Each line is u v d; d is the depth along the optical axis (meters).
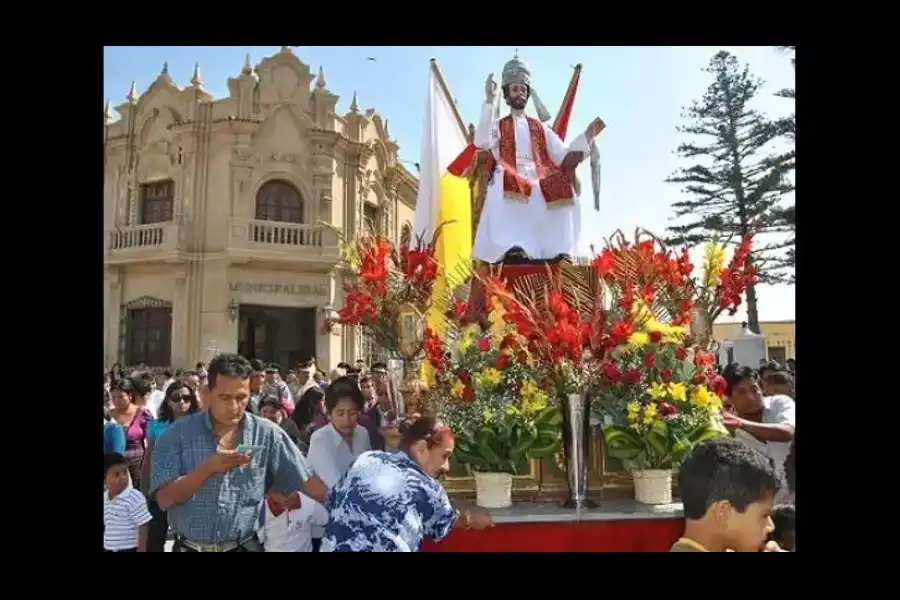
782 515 3.02
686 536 2.74
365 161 19.31
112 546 3.87
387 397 4.75
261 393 7.75
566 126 5.63
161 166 18.08
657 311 4.29
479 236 5.03
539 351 3.69
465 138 5.86
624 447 3.75
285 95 18.17
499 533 3.44
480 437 3.67
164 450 3.28
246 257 17.12
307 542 3.74
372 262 4.54
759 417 4.54
